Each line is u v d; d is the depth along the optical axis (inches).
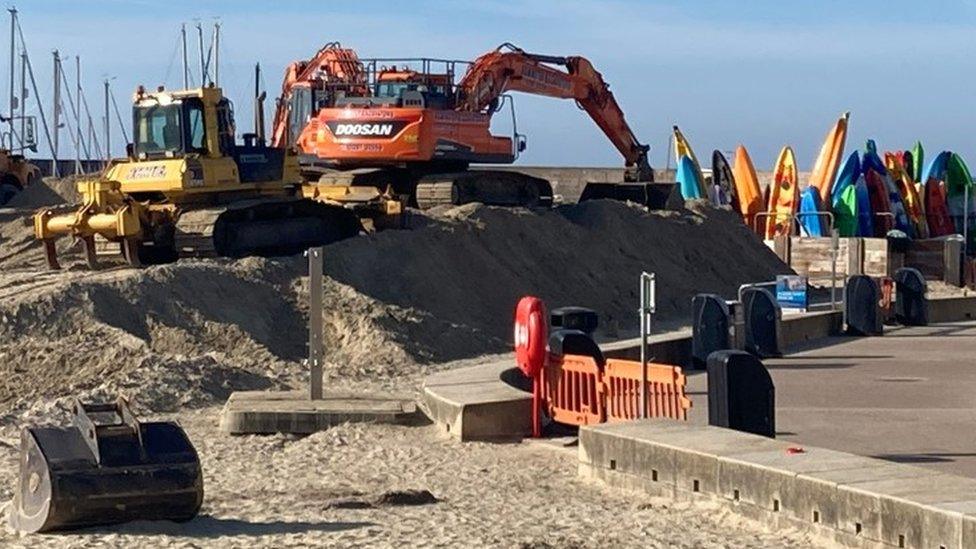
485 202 1471.5
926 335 1257.4
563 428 704.4
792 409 786.2
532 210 1429.6
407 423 727.1
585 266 1368.1
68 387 840.3
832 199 1988.2
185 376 834.8
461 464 621.3
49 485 460.8
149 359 868.6
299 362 957.8
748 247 1670.8
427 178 1437.0
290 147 1359.5
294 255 1173.1
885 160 2108.8
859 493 438.0
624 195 1707.7
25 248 1433.3
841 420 743.7
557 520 489.7
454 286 1172.5
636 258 1460.4
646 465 542.6
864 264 1727.4
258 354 952.9
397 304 1101.1
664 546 445.1
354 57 1524.4
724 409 599.5
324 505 519.5
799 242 1755.7
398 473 604.1
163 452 477.7
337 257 1122.7
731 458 498.0
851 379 929.5
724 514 495.2
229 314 1003.3
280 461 637.3
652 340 996.6
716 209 1737.2
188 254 1159.0
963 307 1427.2
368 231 1252.5
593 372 667.4
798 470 471.5
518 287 1245.7
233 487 569.6
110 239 1157.7
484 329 1132.5
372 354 980.6
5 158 1925.4
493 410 685.3
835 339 1221.7
